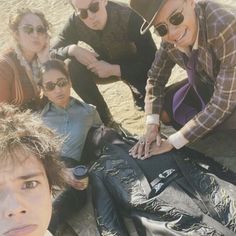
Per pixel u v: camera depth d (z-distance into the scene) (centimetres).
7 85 160
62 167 79
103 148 154
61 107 160
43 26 161
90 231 141
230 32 130
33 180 68
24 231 65
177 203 131
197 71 148
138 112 196
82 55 175
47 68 156
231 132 166
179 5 127
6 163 67
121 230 133
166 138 158
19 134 70
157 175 140
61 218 140
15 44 161
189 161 143
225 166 155
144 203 133
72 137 158
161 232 126
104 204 139
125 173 143
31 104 165
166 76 161
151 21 131
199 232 124
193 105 164
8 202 65
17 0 306
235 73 134
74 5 169
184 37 134
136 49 179
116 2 172
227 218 126
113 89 215
